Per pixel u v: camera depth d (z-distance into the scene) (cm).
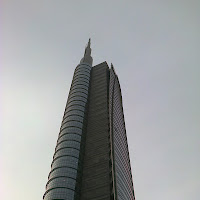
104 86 16975
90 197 10256
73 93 16400
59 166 11444
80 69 18775
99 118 14475
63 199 10012
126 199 10900
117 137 13312
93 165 11688
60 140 13088
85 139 13400
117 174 10825
